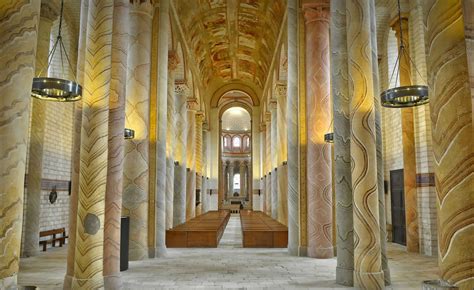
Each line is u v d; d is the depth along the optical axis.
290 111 11.36
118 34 7.33
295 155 11.13
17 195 3.84
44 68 10.99
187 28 17.23
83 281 6.09
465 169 3.41
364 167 6.76
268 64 21.77
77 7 13.70
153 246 10.40
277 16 16.38
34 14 4.11
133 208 9.95
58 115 13.14
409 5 11.89
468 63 3.45
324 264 9.20
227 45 22.55
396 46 13.95
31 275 7.84
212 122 29.41
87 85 6.58
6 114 3.80
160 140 11.09
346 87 7.71
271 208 21.62
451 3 3.55
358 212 6.73
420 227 11.14
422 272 8.17
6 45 3.86
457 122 3.47
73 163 6.66
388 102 8.66
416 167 11.41
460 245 3.39
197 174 24.38
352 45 7.11
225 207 38.19
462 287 3.35
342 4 7.95
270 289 6.70
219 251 11.53
